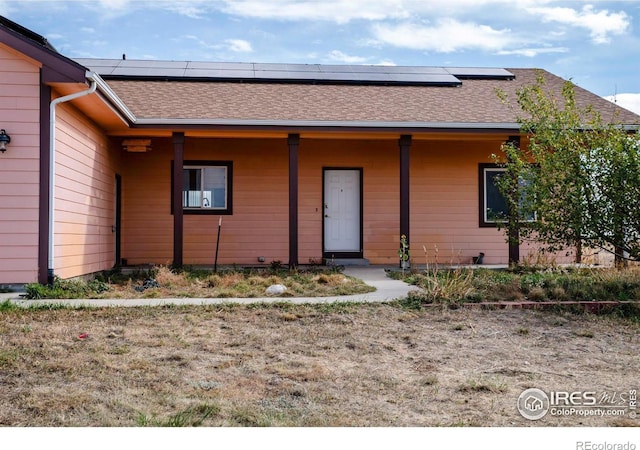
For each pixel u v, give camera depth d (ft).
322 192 47.93
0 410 14.24
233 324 23.66
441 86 52.26
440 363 19.16
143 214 46.55
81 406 14.52
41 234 29.94
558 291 28.71
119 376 16.92
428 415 14.51
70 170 33.24
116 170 44.52
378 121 41.63
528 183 35.01
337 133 42.24
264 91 48.32
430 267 42.01
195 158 46.75
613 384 17.15
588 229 31.86
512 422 14.06
